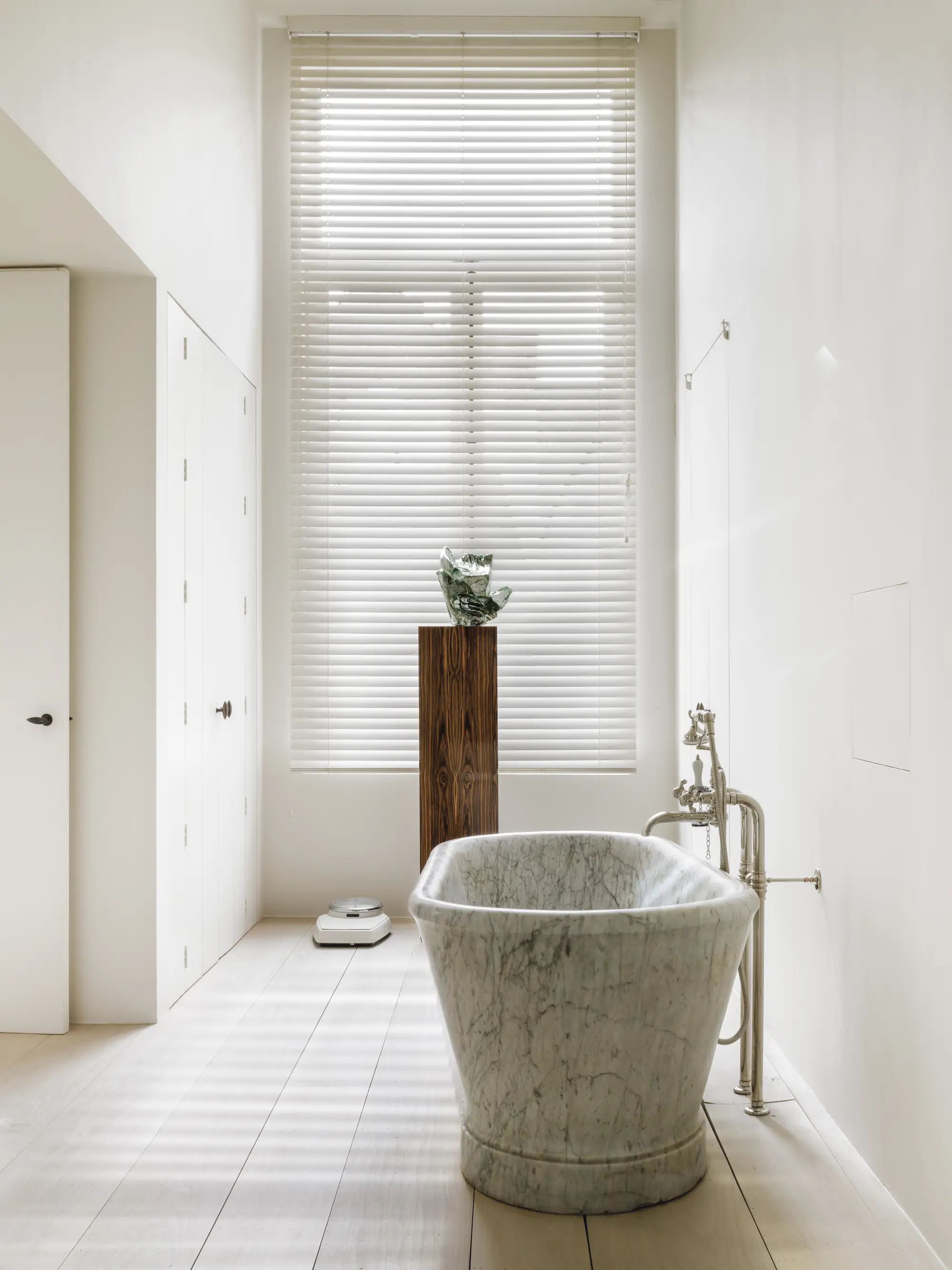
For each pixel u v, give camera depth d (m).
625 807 4.50
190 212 3.45
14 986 3.01
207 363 3.66
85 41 2.55
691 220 4.19
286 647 4.53
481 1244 1.88
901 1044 2.00
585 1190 1.99
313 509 4.54
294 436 4.54
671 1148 2.06
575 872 3.03
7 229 2.74
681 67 4.42
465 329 4.56
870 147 2.14
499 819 4.49
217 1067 2.72
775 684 2.87
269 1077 2.66
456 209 4.62
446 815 3.91
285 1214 1.99
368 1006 3.22
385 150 4.56
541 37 4.59
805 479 2.60
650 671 4.54
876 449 2.12
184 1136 2.32
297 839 4.49
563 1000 1.95
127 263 2.98
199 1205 2.03
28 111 2.23
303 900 4.48
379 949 3.91
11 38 2.16
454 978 2.04
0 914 3.02
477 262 4.59
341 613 4.53
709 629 3.81
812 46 2.53
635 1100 2.01
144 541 3.08
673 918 1.93
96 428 3.08
